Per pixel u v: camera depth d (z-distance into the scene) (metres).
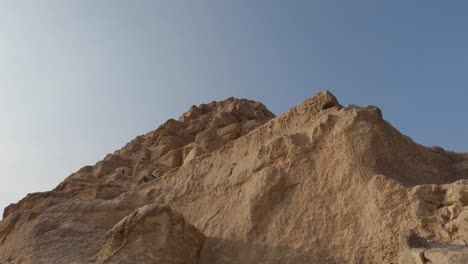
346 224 9.94
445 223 8.45
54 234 12.89
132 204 14.38
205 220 12.51
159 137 26.34
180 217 11.12
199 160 14.61
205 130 24.05
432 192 9.20
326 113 12.26
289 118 13.09
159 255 10.38
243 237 11.22
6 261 13.16
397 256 8.59
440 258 7.11
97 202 14.69
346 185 10.55
